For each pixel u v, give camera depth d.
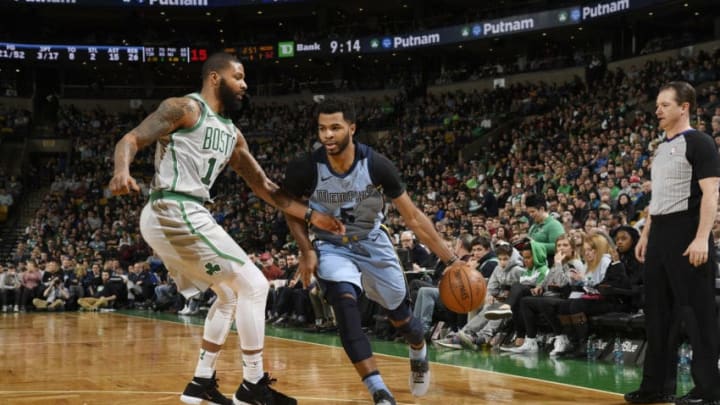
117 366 6.67
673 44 23.16
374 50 27.02
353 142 4.02
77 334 10.49
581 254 7.90
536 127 20.98
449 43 25.70
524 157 18.95
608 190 12.42
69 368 6.55
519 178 16.98
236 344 8.73
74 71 32.03
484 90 26.56
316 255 4.11
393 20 30.89
